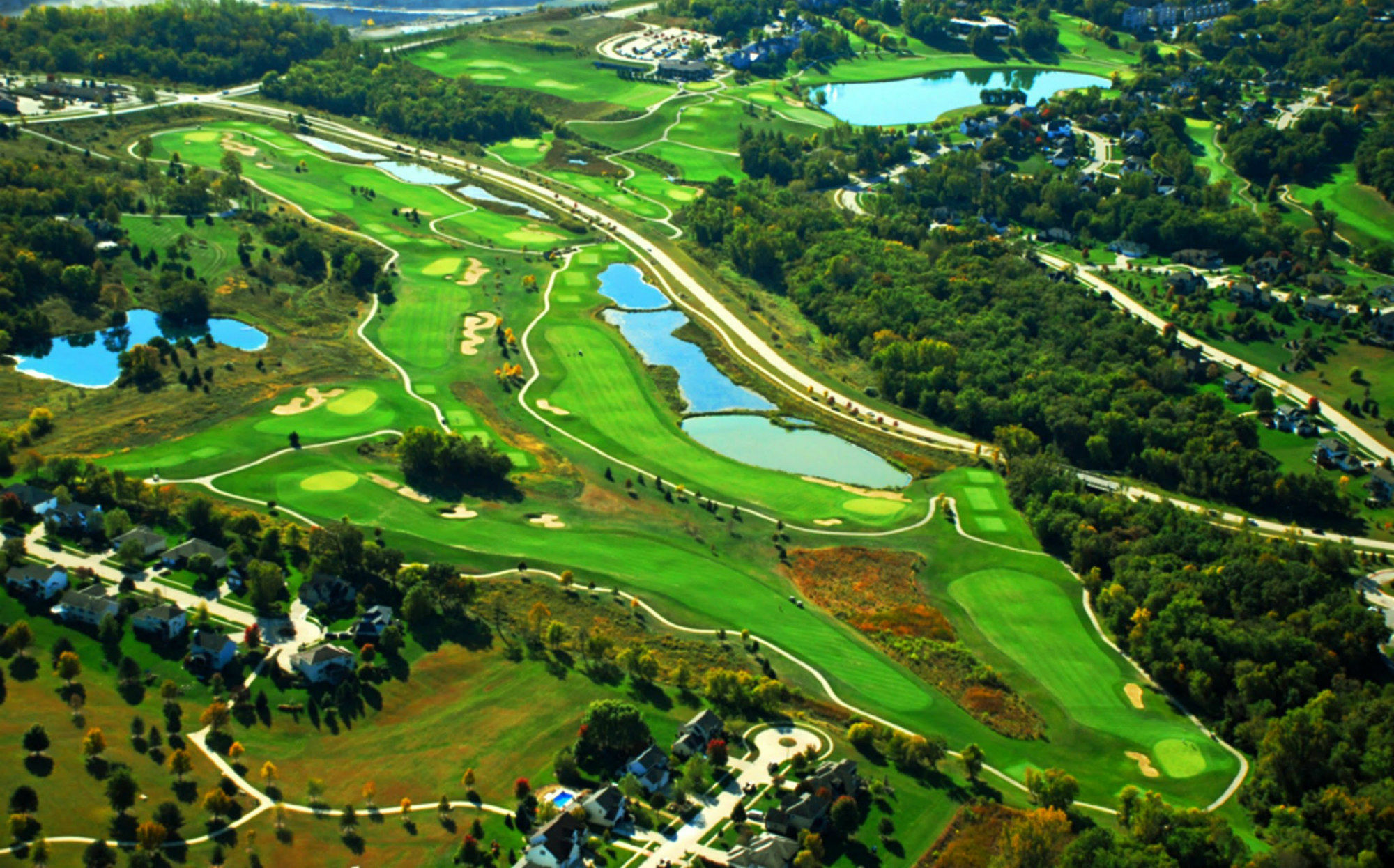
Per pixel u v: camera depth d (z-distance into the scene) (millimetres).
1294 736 153500
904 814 144875
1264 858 133375
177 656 163625
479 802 142500
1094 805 150125
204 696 156875
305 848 133000
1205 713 172000
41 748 142125
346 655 164375
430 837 136125
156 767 142875
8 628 164250
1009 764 158500
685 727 155750
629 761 149250
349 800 141250
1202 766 159875
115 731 147875
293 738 151375
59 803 134875
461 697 162000
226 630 169875
